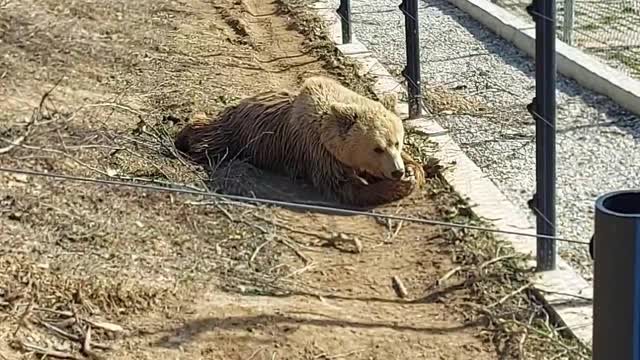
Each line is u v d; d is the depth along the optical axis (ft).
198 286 16.78
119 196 19.86
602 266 9.13
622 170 23.32
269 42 36.04
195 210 20.10
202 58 33.06
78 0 36.65
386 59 33.42
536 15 17.04
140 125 24.57
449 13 39.17
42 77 27.02
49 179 19.62
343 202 21.68
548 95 17.25
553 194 17.67
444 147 24.75
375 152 21.09
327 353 15.10
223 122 24.21
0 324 14.58
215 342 15.11
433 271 18.29
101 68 29.84
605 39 32.42
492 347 15.69
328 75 31.53
